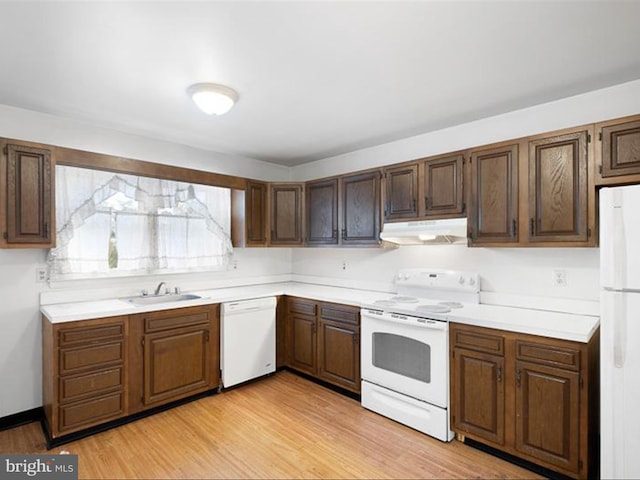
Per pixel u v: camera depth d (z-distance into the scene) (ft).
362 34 5.59
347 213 11.51
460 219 8.77
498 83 7.38
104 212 9.87
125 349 8.60
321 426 8.62
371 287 12.14
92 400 8.11
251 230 12.54
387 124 9.84
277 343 11.98
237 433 8.29
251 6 4.88
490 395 7.33
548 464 6.63
